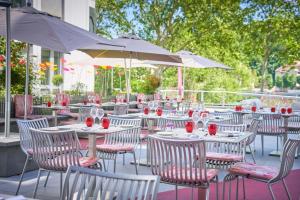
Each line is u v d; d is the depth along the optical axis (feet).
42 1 47.11
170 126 18.42
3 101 27.48
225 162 16.07
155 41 65.21
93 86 53.26
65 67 45.88
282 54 66.85
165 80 77.51
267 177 13.50
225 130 18.83
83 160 15.03
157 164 13.03
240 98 60.29
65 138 13.85
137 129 18.93
